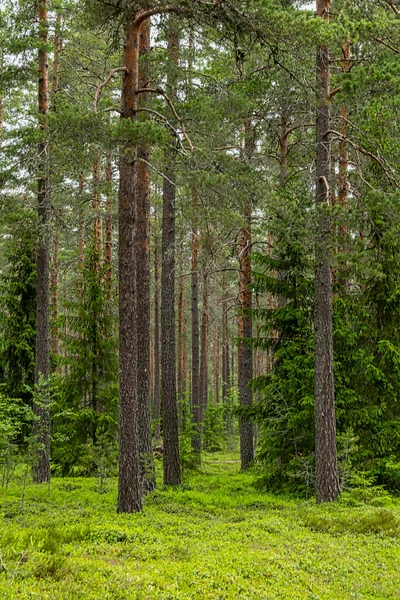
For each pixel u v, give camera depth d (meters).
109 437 18.42
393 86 11.72
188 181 11.20
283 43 11.23
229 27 10.71
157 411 29.80
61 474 18.30
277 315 15.58
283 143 17.41
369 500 12.83
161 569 7.45
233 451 33.50
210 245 13.15
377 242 15.04
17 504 12.22
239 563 7.91
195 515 11.71
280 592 6.86
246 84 15.54
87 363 19.41
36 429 15.59
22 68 15.40
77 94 20.61
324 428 12.77
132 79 11.81
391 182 13.31
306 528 10.38
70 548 8.27
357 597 6.90
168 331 16.19
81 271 20.48
